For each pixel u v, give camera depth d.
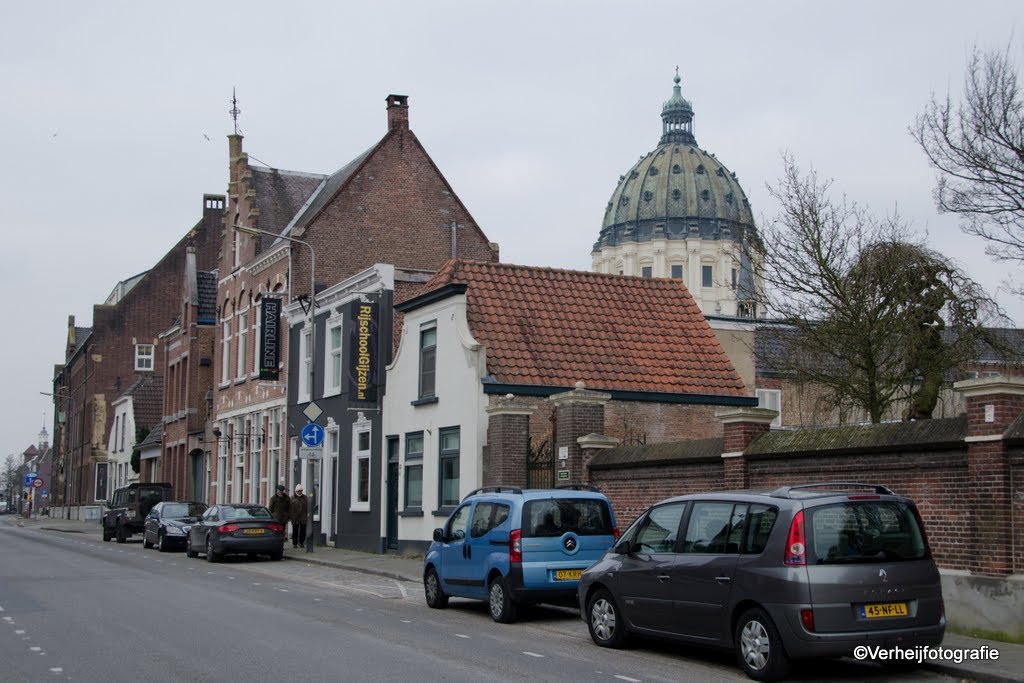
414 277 28.58
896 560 10.18
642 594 11.73
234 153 43.00
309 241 35.34
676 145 143.38
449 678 10.09
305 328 33.84
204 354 48.84
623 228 140.50
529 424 21.98
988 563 12.09
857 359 23.64
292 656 11.36
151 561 27.03
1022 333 24.44
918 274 22.44
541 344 23.77
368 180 36.53
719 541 10.91
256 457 38.75
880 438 13.50
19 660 11.17
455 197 37.97
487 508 15.25
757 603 10.20
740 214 30.86
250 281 39.53
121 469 65.88
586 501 14.91
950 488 12.69
